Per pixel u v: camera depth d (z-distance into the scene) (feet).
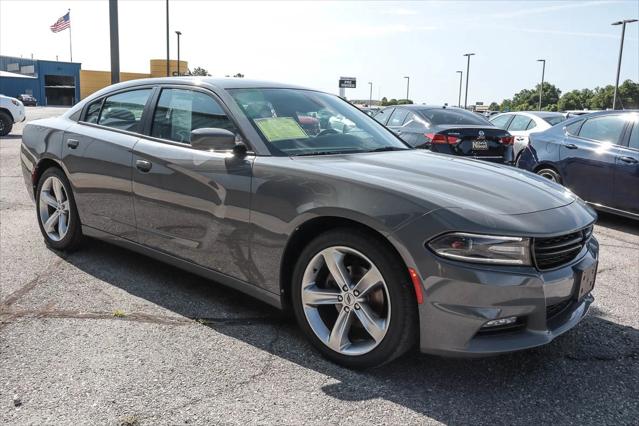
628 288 14.44
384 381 9.30
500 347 8.54
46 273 14.03
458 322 8.46
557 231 8.87
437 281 8.45
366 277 9.23
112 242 14.03
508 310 8.43
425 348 8.79
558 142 24.25
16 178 28.68
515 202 9.30
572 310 9.44
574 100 285.64
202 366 9.63
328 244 9.56
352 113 14.01
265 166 10.52
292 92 13.38
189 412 8.25
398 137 13.96
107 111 14.53
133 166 12.81
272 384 9.11
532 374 9.70
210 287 13.42
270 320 11.63
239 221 10.74
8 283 13.29
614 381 9.54
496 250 8.40
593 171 22.43
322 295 9.83
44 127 15.80
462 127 25.13
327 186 9.61
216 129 10.64
